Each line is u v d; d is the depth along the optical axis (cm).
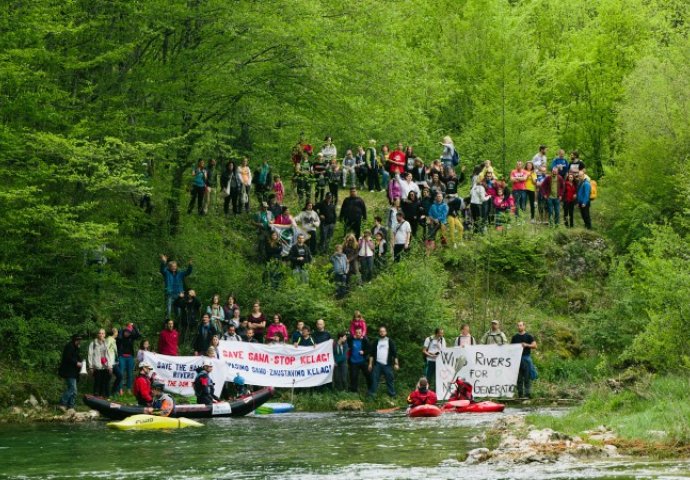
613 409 2247
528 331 3519
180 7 3259
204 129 3594
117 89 3309
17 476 1662
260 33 3359
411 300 3266
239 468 1705
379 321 3250
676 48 4328
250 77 3506
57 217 2792
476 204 3862
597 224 4206
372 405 3012
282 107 3653
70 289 3102
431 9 5506
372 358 3059
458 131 5166
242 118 3691
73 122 3172
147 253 3488
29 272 3066
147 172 3481
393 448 1938
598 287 3847
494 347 3102
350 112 3625
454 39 5206
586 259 3916
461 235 3822
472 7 5194
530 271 3806
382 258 3553
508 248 3825
